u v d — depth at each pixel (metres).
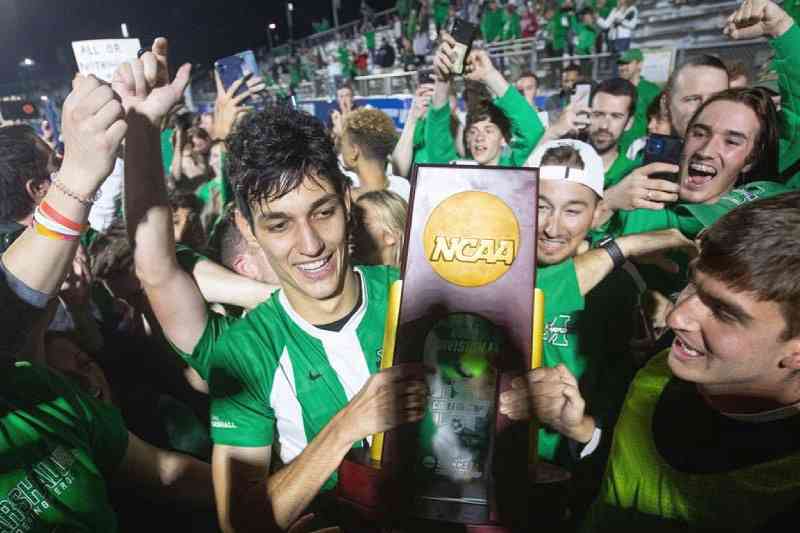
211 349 1.39
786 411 0.80
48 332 1.44
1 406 0.91
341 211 1.14
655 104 2.87
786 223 0.74
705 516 0.84
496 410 0.98
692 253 1.58
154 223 1.24
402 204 1.87
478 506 0.96
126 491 1.38
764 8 1.90
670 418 0.93
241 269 1.96
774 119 1.67
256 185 1.05
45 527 0.89
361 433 0.96
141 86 1.18
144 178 1.22
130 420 1.61
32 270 0.95
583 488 1.57
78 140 0.92
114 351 1.77
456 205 1.01
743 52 4.38
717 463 0.84
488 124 2.87
